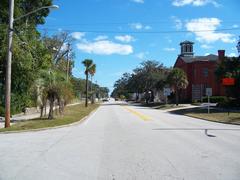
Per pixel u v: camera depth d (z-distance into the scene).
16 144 16.06
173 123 29.48
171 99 90.75
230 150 13.87
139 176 9.33
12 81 31.59
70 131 22.42
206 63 79.44
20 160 11.91
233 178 9.09
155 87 93.62
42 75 31.89
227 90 53.75
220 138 18.09
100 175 9.54
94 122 30.70
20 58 30.23
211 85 79.00
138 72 96.56
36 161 11.71
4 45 29.97
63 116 35.03
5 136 19.73
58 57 71.44
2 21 33.94
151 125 27.02
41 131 22.70
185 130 22.88
